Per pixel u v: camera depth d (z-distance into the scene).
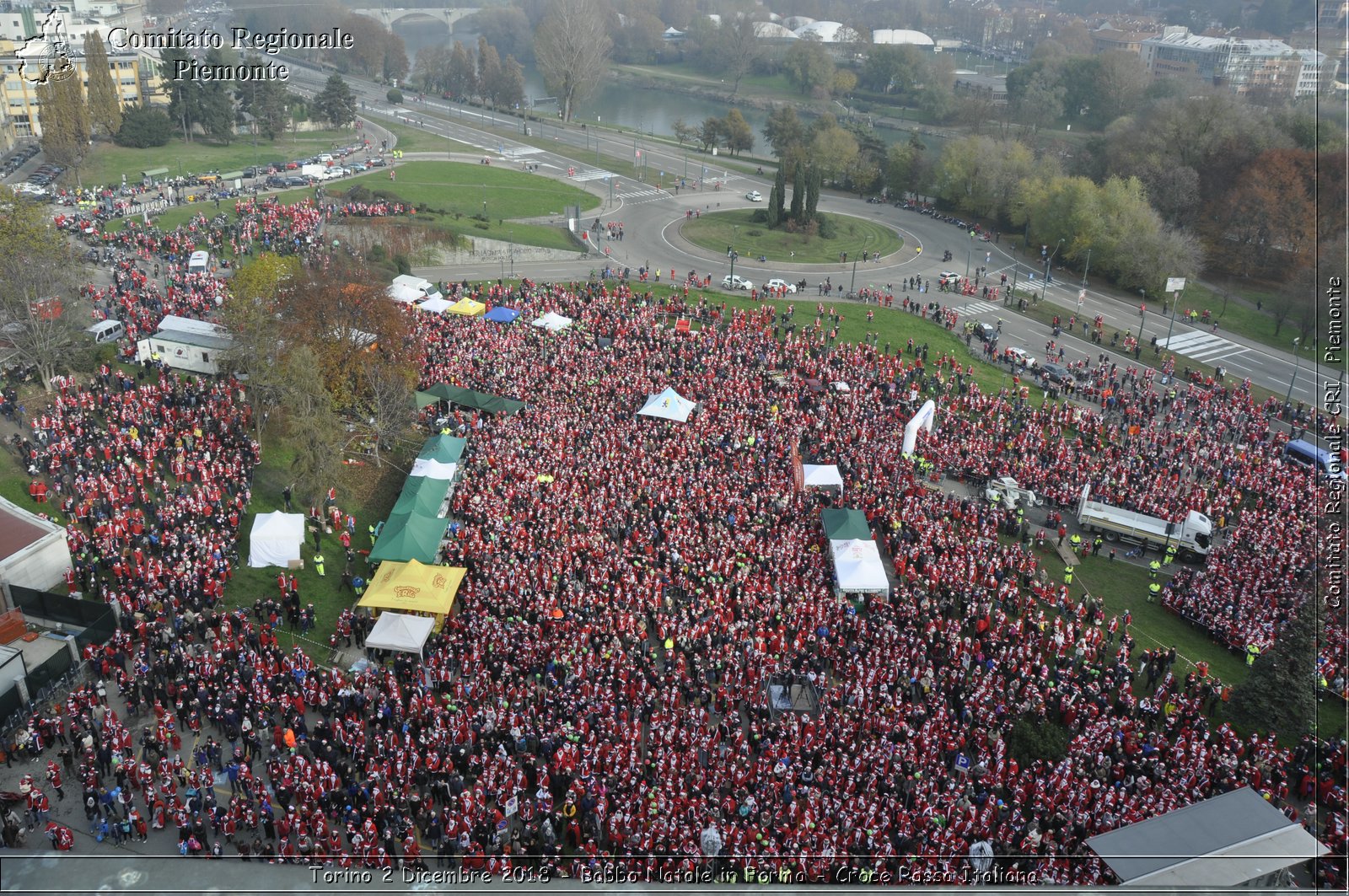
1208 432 100.25
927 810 45.03
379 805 44.59
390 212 156.38
